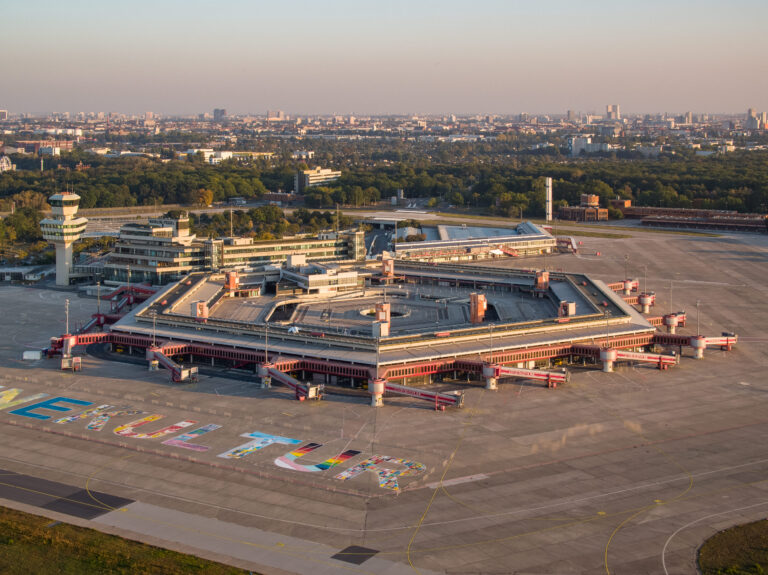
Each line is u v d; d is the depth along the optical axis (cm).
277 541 15350
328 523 16038
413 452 19562
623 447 19875
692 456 19312
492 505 16762
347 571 14325
